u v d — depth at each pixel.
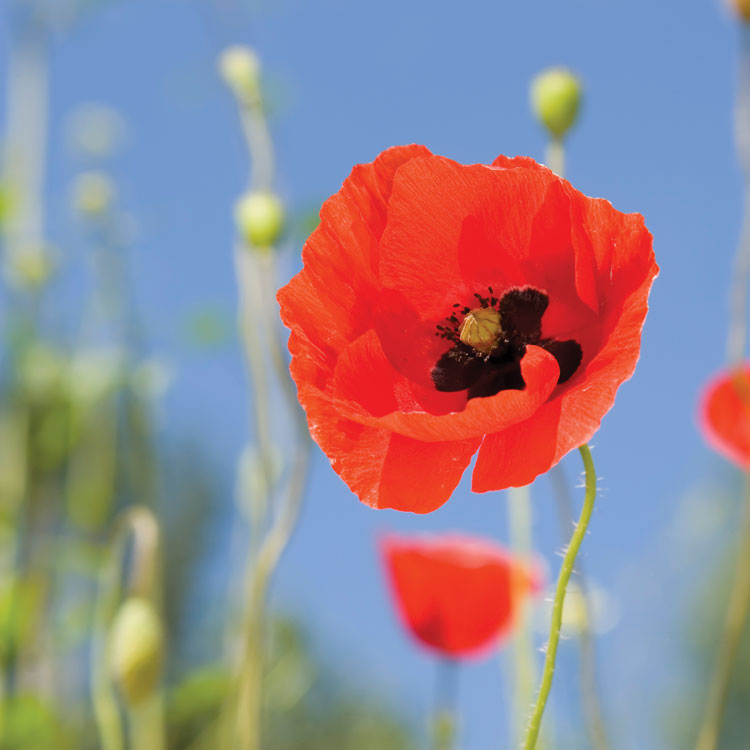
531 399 0.47
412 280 0.50
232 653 0.67
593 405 0.46
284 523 0.61
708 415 0.62
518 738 0.61
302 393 0.49
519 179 0.49
